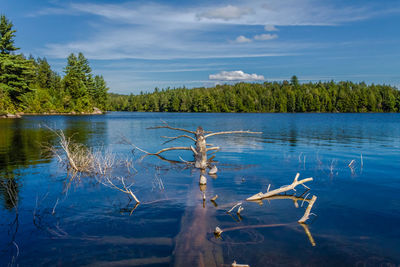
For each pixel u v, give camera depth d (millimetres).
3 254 3863
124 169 9508
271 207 5668
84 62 90188
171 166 10055
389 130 25047
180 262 3629
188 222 4910
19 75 56875
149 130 26156
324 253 3822
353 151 12844
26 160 10828
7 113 49781
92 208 5633
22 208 5605
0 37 55812
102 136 20344
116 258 3760
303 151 12961
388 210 5414
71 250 3971
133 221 4977
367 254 3793
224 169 9305
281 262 3604
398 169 9039
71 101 79125
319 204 5801
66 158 11062
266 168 9375
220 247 4012
